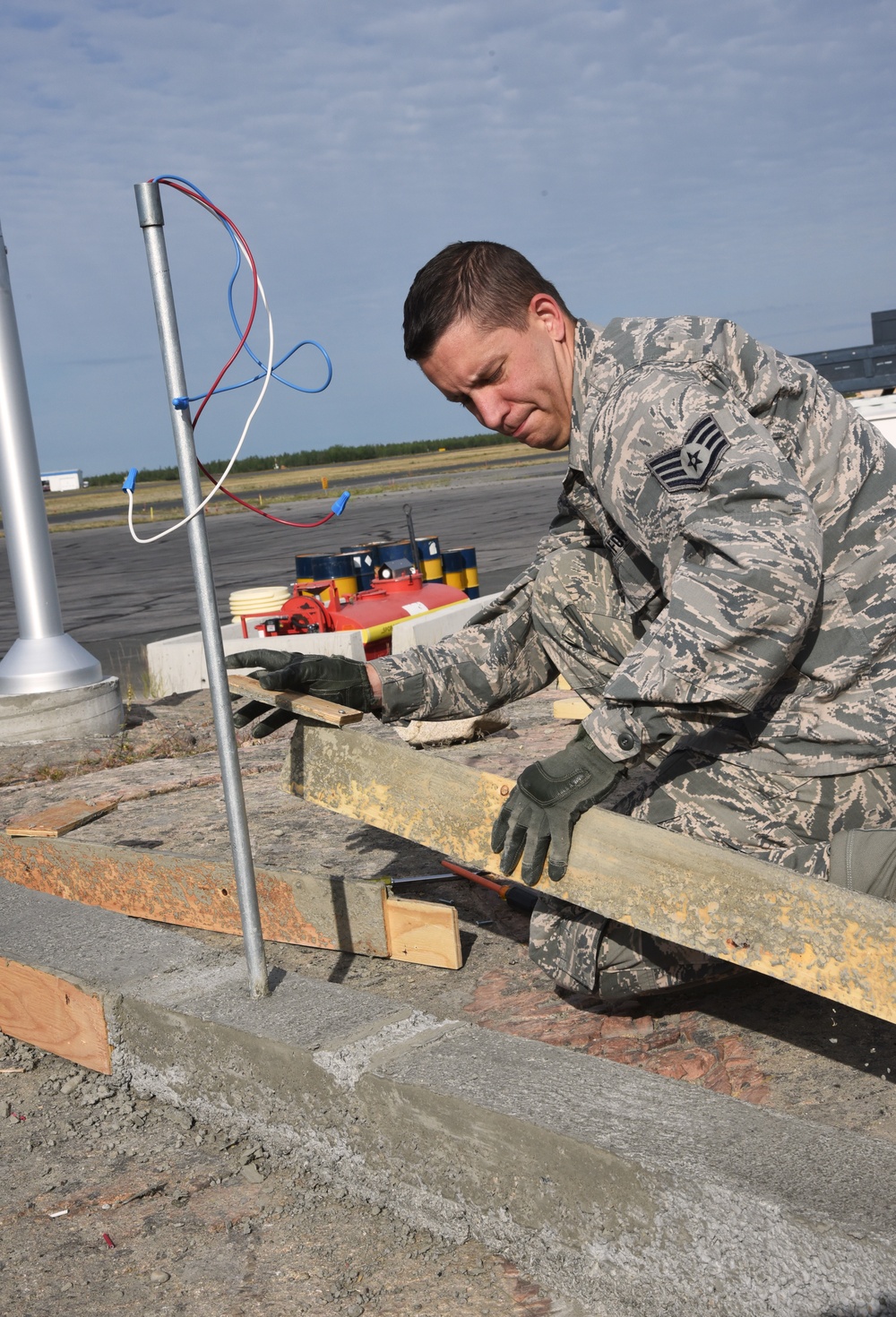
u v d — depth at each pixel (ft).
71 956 8.64
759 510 6.17
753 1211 5.02
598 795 6.53
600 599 8.85
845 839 7.03
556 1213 5.75
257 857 12.93
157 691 27.45
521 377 7.29
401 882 11.72
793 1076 7.53
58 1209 6.75
